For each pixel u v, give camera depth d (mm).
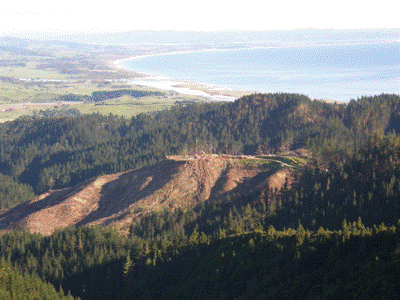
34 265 149875
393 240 99562
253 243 121625
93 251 153125
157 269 133500
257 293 103750
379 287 85375
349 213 149875
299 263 105750
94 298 135750
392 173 160875
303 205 161625
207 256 129625
